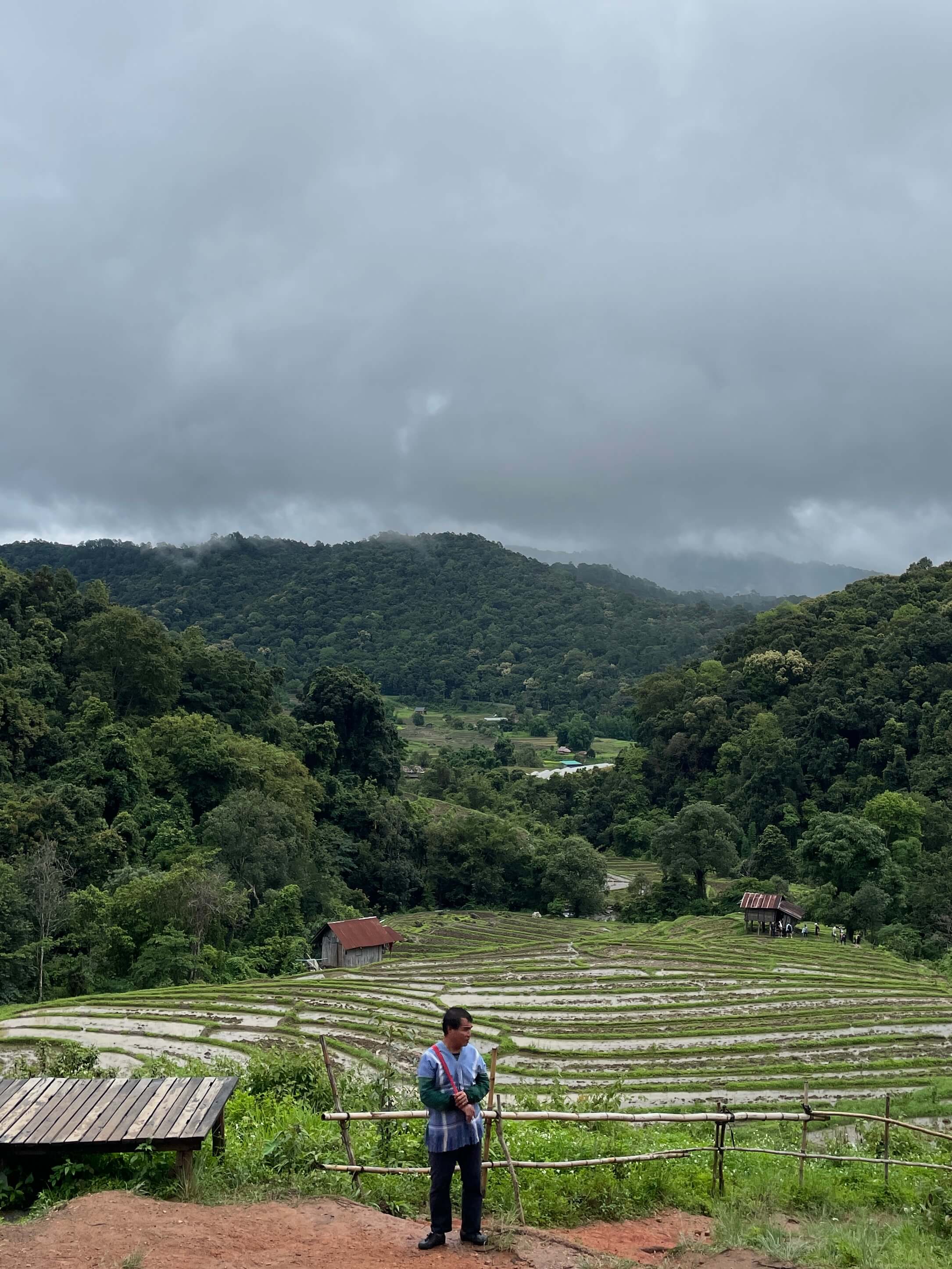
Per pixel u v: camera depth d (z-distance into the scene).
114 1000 46.81
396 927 83.12
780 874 100.31
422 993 49.25
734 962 58.75
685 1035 40.38
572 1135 17.47
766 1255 11.60
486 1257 10.34
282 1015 43.88
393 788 115.00
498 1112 12.94
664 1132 22.16
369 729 114.12
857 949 65.88
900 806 93.00
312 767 106.75
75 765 74.19
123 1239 10.12
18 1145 11.70
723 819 94.81
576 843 99.50
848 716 116.69
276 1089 20.75
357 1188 12.55
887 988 50.72
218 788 82.69
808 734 119.88
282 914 68.25
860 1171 18.75
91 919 57.84
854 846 81.25
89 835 67.31
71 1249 9.85
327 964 64.81
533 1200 13.08
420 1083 10.58
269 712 108.00
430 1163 11.84
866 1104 29.97
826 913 80.06
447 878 102.31
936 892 74.88
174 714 92.62
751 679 135.25
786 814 112.31
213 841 72.69
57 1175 11.96
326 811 99.88
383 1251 10.30
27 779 74.38
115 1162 12.39
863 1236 12.73
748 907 76.19
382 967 57.81
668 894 94.25
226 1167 12.80
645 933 77.44
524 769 169.25
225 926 63.66
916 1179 18.25
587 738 199.38
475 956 62.47
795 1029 41.31
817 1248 11.98
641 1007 46.12
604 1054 37.25
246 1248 10.11
